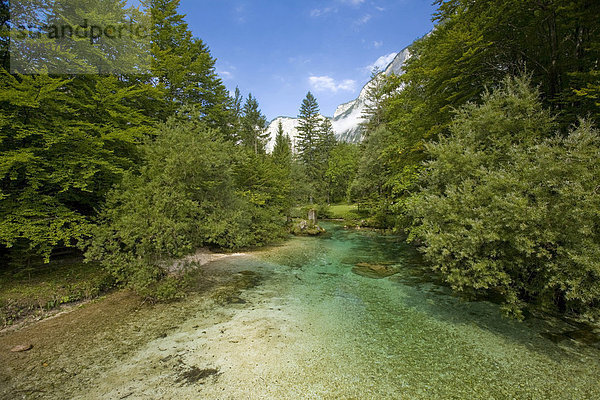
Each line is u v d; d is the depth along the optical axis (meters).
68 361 4.95
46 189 8.77
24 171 8.27
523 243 4.92
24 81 7.23
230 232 9.88
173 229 7.64
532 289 5.71
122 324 6.50
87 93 10.50
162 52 15.63
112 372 4.64
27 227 7.32
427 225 6.66
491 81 10.35
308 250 16.41
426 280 10.34
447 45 9.43
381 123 30.56
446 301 8.20
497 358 5.16
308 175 51.12
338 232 24.72
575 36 9.12
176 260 9.68
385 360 5.12
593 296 4.55
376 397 4.10
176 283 8.62
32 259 9.97
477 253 5.73
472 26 9.24
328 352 5.38
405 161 14.85
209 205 9.57
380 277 10.76
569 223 4.63
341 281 10.27
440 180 7.07
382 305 7.90
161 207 7.61
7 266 9.20
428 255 6.27
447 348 5.55
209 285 9.70
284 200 24.08
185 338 5.87
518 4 8.17
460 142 6.84
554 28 8.66
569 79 8.60
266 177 21.16
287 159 33.41
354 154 51.16
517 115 6.55
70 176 8.40
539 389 4.28
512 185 5.20
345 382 4.46
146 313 7.16
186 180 9.23
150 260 8.01
